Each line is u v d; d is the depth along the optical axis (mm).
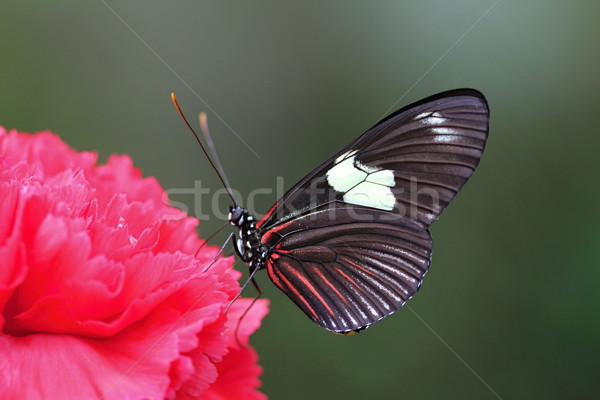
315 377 372
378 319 305
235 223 302
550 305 378
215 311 267
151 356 262
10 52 385
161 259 265
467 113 292
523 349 375
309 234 305
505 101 404
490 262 384
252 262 304
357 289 306
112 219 279
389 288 304
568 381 371
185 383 265
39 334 263
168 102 399
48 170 289
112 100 393
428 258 301
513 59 406
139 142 393
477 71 406
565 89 403
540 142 399
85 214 271
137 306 263
